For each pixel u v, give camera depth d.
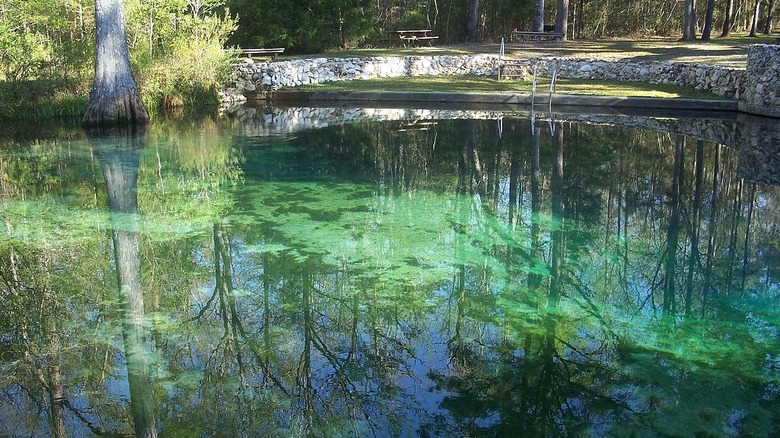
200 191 7.05
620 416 3.03
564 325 4.01
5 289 4.52
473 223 5.98
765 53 11.30
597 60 15.60
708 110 12.16
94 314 4.16
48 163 8.41
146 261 5.02
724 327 4.00
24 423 2.97
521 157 8.62
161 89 13.11
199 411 3.08
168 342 3.79
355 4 19.58
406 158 8.64
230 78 14.29
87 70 12.41
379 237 5.57
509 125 11.05
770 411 3.07
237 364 3.55
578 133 10.25
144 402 3.15
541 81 15.46
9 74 11.84
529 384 3.34
